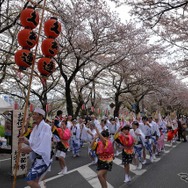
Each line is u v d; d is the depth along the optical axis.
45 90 20.48
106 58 22.81
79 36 17.27
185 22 13.26
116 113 27.95
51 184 8.31
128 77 27.08
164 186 8.30
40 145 5.38
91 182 8.58
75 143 13.97
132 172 10.34
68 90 19.03
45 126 5.50
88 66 26.84
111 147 6.93
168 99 38.47
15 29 17.34
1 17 15.77
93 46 18.77
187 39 15.30
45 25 7.73
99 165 6.90
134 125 10.99
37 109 5.54
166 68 23.56
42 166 5.43
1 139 10.45
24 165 9.28
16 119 9.14
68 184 8.34
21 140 5.52
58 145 9.69
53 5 15.83
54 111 34.84
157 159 13.64
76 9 16.19
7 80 22.69
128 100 37.66
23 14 7.08
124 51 20.72
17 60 6.95
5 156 13.66
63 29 17.69
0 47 18.86
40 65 7.43
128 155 8.66
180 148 18.81
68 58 20.98
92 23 17.98
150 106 47.25
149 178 9.33
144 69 25.88
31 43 7.03
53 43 7.55
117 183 8.55
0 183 8.42
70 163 12.02
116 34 18.58
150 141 12.67
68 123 13.92
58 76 24.22
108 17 18.11
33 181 5.42
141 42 21.25
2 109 11.12
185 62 17.81
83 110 24.88
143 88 34.19
